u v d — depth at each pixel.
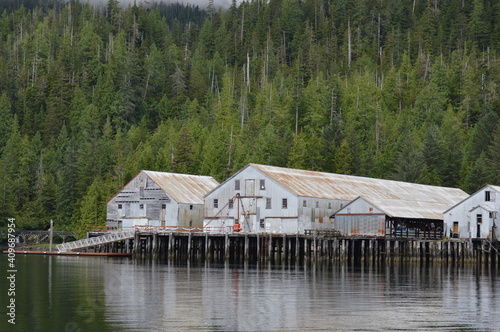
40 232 181.25
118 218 153.88
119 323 61.56
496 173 191.88
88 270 106.94
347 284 88.81
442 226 142.75
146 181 151.62
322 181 144.38
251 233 129.62
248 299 74.94
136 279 93.50
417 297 78.00
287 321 62.84
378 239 125.31
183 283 88.75
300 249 137.00
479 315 66.94
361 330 59.72
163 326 60.34
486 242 122.56
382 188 151.38
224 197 139.38
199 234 135.25
